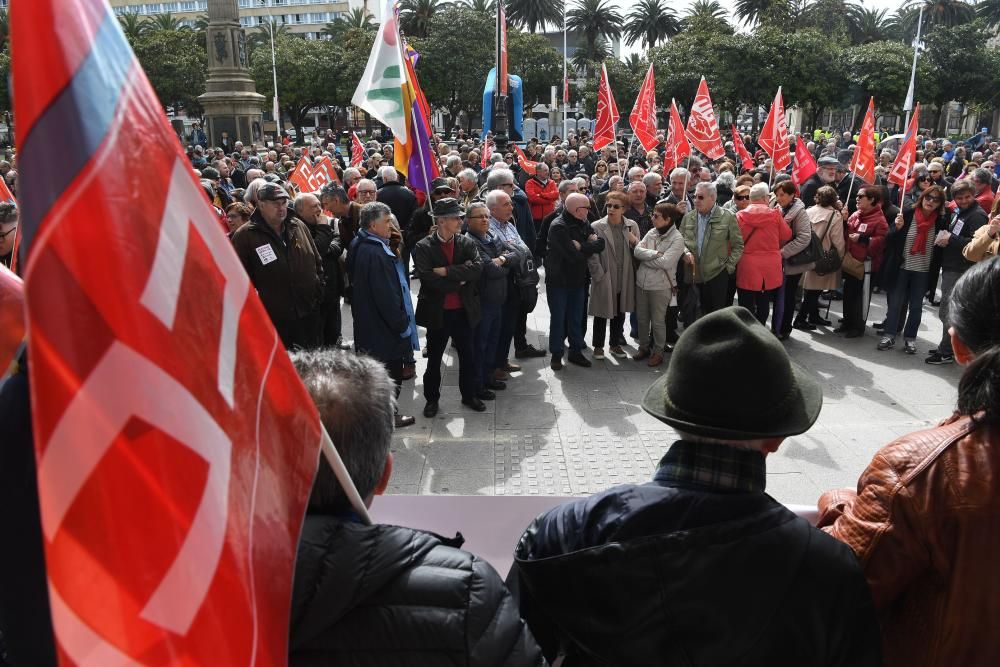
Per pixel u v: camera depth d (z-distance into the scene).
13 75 0.79
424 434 5.59
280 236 5.48
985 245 5.96
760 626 1.28
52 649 1.11
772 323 7.88
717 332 1.44
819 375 6.77
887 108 42.97
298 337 5.66
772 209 7.08
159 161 0.93
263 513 1.04
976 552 1.35
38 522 1.11
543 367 7.11
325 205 7.52
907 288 7.29
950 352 6.93
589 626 1.34
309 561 1.16
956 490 1.37
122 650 0.80
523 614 1.57
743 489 1.37
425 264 5.55
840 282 7.80
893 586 1.42
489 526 2.36
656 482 1.43
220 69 28.80
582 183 10.19
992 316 1.46
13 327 1.48
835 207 7.64
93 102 0.83
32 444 1.11
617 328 7.35
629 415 5.91
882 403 6.08
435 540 1.27
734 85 40.66
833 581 1.31
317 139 42.47
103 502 0.80
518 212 9.55
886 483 1.44
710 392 1.38
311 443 1.16
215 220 1.04
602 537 1.37
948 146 25.70
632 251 7.07
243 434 1.01
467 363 5.94
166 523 0.85
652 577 1.28
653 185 9.09
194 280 0.96
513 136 27.20
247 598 0.96
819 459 5.09
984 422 1.40
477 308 5.79
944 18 63.69
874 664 1.35
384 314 5.39
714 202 6.95
